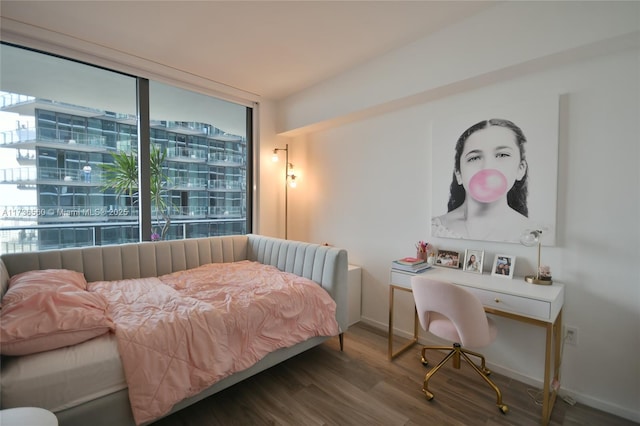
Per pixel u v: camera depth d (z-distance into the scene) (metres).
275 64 2.76
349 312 2.96
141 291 2.00
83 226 2.63
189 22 2.11
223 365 1.58
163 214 3.06
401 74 2.45
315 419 1.65
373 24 2.14
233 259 3.20
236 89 3.33
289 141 3.89
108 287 2.08
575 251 1.84
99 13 2.01
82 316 1.40
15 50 2.27
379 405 1.77
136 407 1.30
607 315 1.75
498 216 2.12
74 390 1.22
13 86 2.28
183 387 1.41
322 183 3.49
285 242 2.88
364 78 2.72
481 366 2.17
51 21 2.10
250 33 2.26
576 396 1.84
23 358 1.24
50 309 1.36
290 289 2.12
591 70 1.77
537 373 1.99
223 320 1.67
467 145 2.26
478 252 2.23
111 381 1.30
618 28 1.54
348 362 2.26
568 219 1.86
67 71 2.50
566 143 1.86
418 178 2.62
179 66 2.80
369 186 3.01
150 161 2.89
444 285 1.70
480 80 2.10
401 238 2.76
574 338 1.85
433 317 2.02
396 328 2.78
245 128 3.67
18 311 1.31
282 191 3.87
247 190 3.69
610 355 1.75
